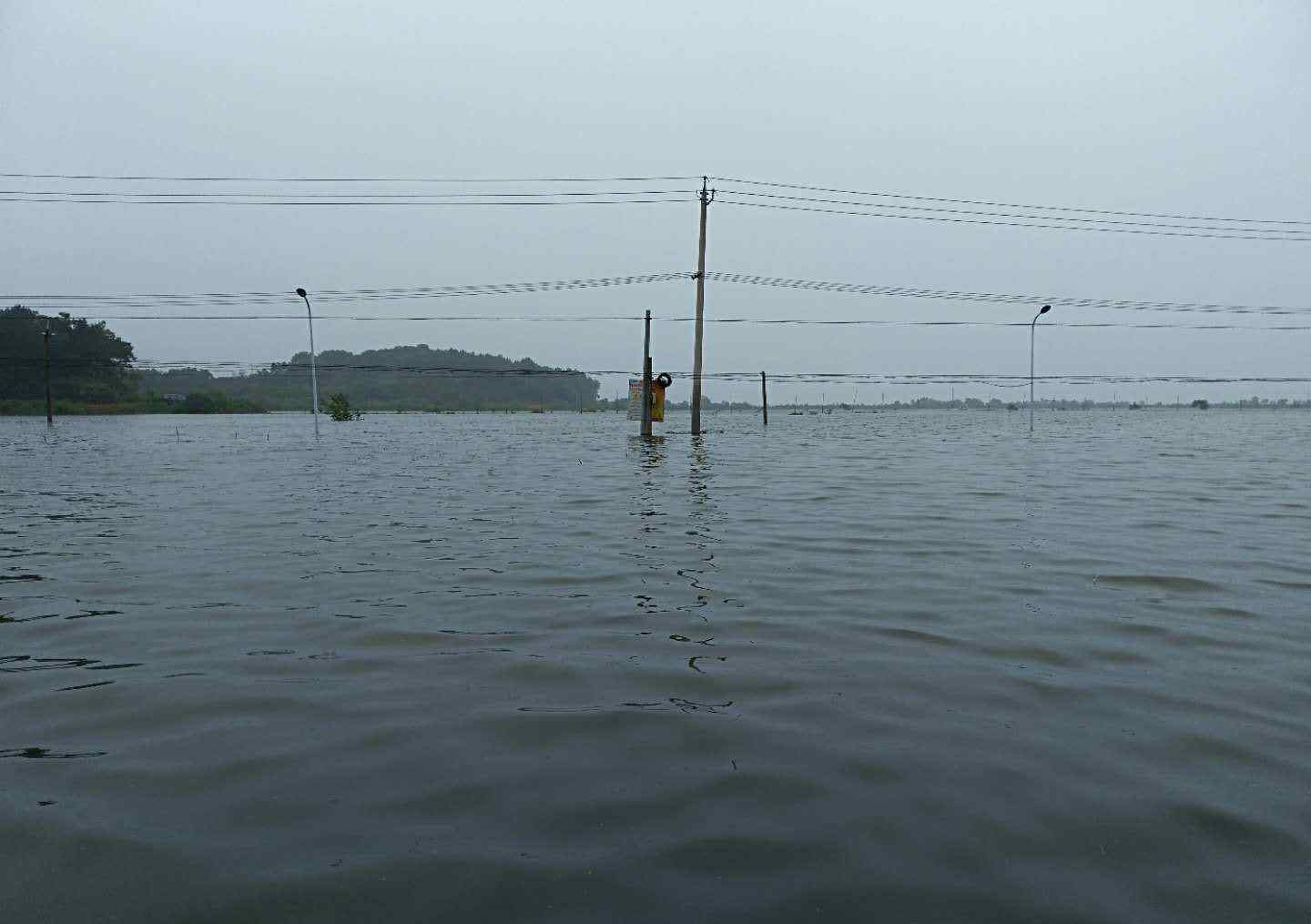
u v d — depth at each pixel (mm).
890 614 6617
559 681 5074
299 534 10453
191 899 2846
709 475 18266
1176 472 19312
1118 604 6969
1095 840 3227
